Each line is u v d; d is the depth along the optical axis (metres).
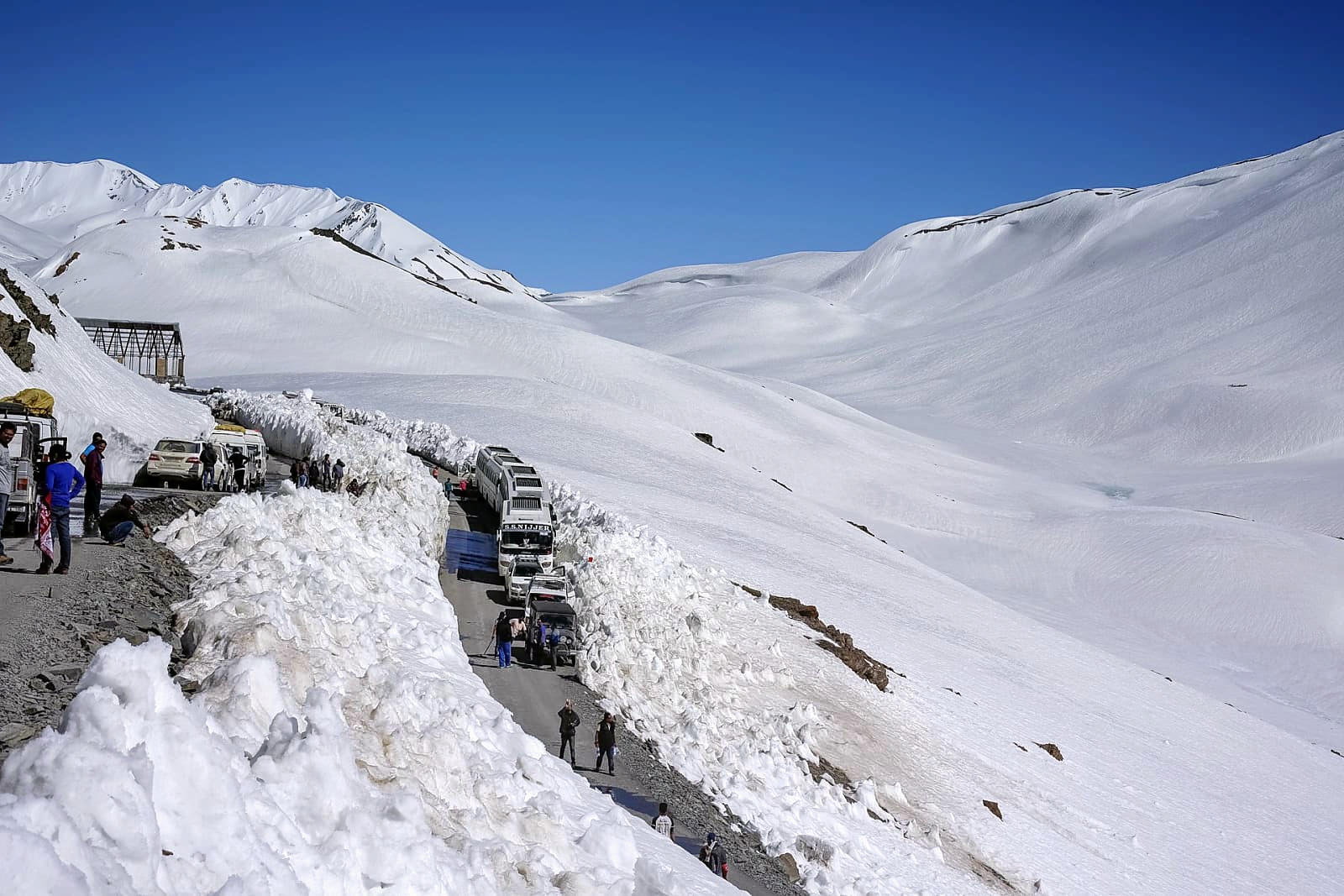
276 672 10.23
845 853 27.16
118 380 46.88
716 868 20.19
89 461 19.11
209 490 35.69
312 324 166.62
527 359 160.12
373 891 7.65
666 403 150.12
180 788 6.66
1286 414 195.50
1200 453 192.25
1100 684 62.25
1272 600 108.19
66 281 175.75
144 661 7.05
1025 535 128.00
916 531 128.12
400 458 44.94
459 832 9.96
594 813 14.62
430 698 13.55
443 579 39.19
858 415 187.50
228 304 171.50
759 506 81.69
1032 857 34.25
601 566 38.59
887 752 37.62
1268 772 56.94
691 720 30.05
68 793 5.73
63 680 10.88
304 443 56.56
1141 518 132.12
